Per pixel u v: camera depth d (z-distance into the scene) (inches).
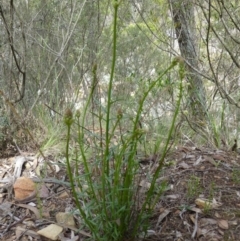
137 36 201.8
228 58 166.6
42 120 122.0
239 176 93.7
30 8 159.8
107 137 62.2
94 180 75.9
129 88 134.7
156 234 75.1
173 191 87.0
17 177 96.3
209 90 170.4
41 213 81.7
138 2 164.6
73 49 163.2
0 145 109.7
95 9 168.6
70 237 75.6
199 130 137.4
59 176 93.7
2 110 113.3
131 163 65.2
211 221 78.6
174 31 155.7
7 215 83.0
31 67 149.2
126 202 66.9
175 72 145.1
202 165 98.9
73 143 108.3
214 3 151.0
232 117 155.1
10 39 110.9
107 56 167.3
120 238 69.5
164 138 107.5
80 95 146.6
